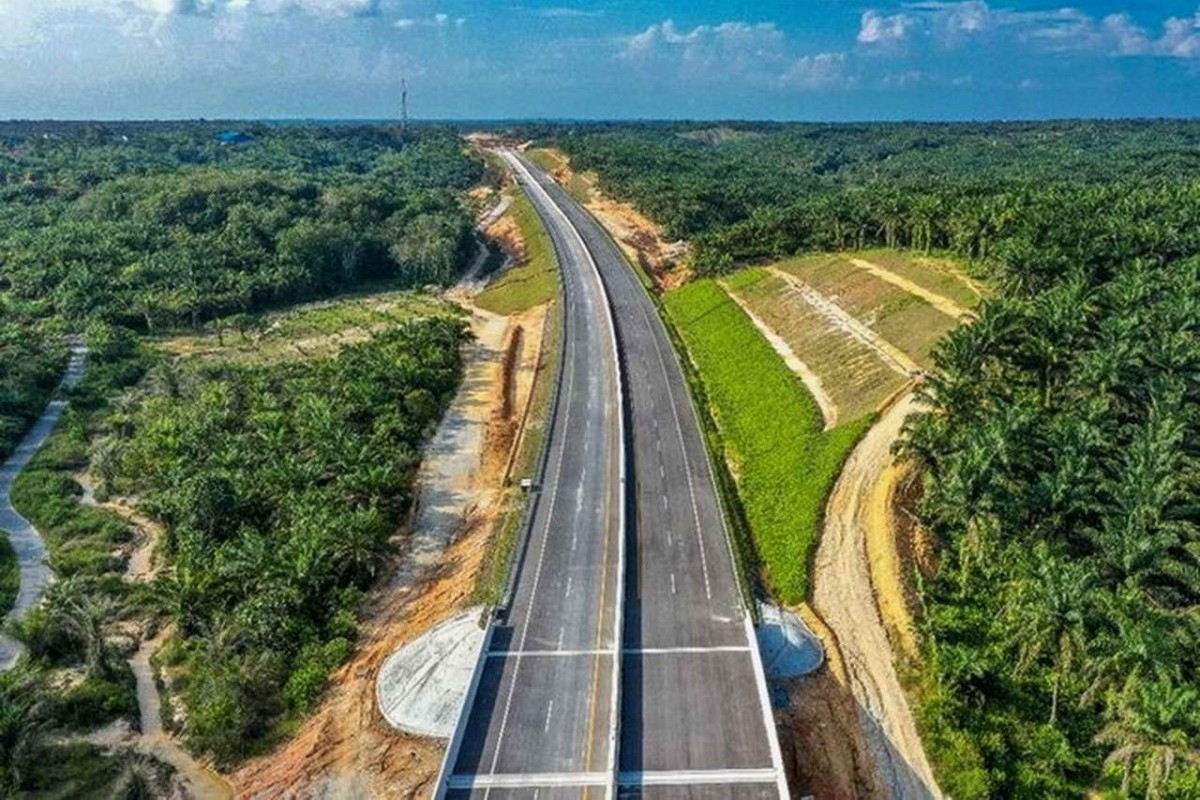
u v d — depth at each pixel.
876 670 76.12
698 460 114.06
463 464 119.06
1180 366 92.50
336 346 172.12
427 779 66.88
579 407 131.12
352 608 87.81
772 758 64.75
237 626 82.31
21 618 91.31
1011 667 75.19
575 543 94.50
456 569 93.12
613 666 74.44
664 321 172.38
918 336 129.25
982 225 152.25
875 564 87.94
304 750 71.19
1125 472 79.62
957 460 83.44
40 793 69.12
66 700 78.06
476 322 189.75
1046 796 64.81
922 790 65.69
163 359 159.38
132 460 116.88
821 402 122.38
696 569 89.38
